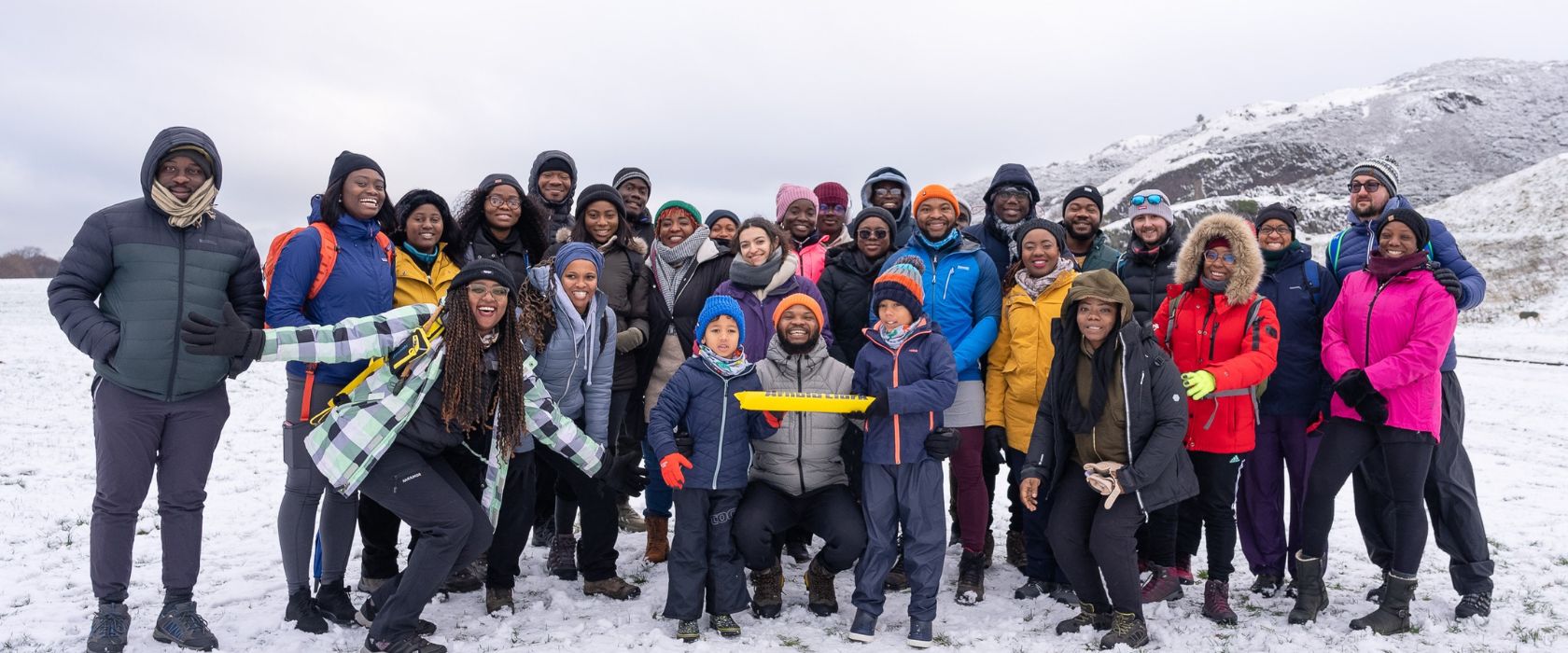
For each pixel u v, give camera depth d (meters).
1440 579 5.12
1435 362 4.14
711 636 4.32
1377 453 4.75
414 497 3.80
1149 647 4.15
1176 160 148.62
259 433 10.84
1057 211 109.81
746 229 5.10
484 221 5.11
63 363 15.90
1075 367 4.30
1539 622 4.39
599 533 4.79
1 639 4.11
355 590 4.81
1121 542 4.11
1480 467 9.23
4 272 131.12
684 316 5.40
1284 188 128.75
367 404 3.79
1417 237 4.34
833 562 4.44
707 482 4.29
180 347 3.91
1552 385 17.03
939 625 4.52
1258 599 4.87
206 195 3.94
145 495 4.02
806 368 4.49
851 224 5.55
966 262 5.10
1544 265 43.19
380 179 4.30
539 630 4.35
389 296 4.36
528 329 4.39
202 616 4.44
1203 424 4.52
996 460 5.31
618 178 6.75
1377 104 163.25
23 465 8.26
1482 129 150.12
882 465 4.36
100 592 3.93
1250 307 4.50
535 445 4.76
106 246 3.84
